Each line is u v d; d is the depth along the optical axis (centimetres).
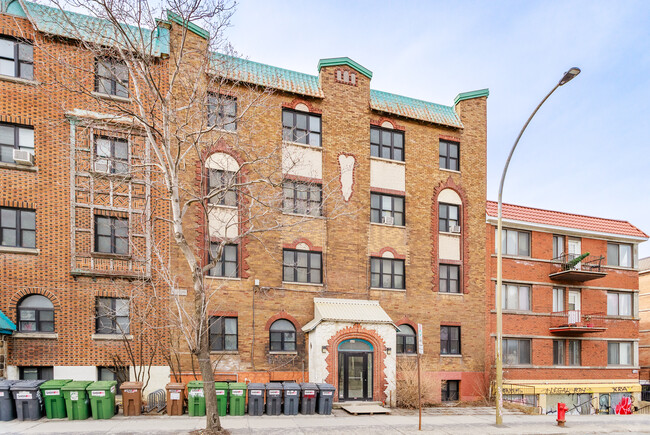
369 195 2114
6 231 1577
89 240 1644
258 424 1354
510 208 2444
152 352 1666
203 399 1455
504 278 2333
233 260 1864
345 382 1811
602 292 2577
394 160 2191
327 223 2020
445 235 2252
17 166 1588
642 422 1697
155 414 1466
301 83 2059
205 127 1557
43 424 1270
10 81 1600
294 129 2025
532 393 2256
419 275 2156
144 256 1697
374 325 1859
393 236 2138
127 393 1444
